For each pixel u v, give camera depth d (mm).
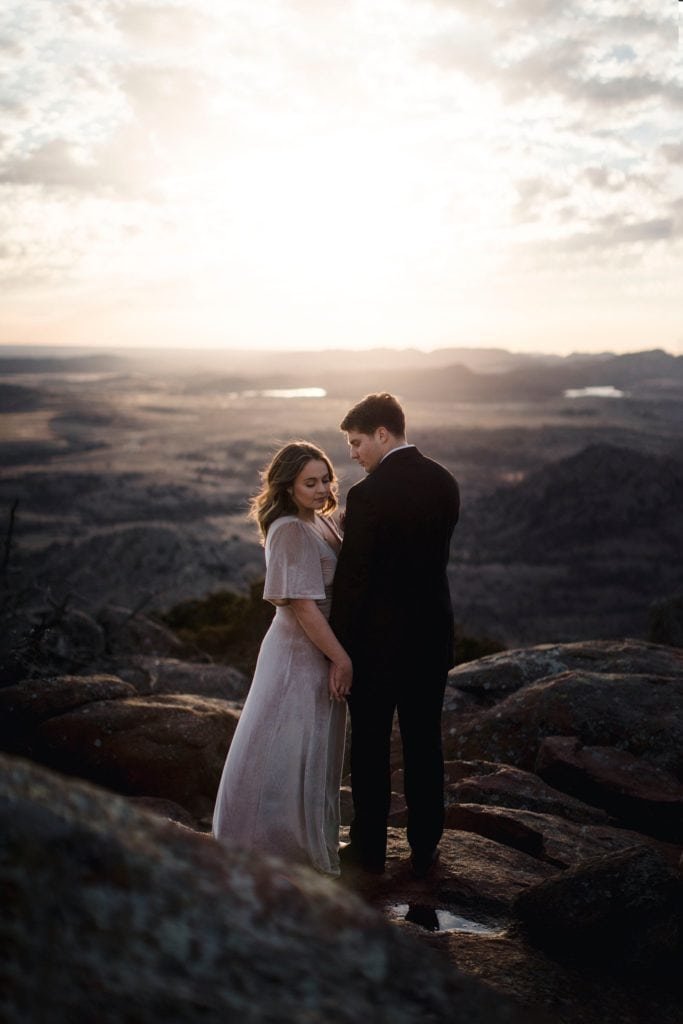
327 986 800
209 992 741
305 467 3049
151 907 795
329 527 3301
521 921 2762
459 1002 855
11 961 684
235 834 3096
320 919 879
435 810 3260
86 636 7023
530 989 2355
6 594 6250
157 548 127375
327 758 3164
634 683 5352
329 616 3135
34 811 821
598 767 4562
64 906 751
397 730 5504
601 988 2420
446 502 3170
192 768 4781
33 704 4945
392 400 3229
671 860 3729
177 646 9266
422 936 2664
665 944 2557
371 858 3203
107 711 4926
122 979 718
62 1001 673
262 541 3195
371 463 3236
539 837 3705
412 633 3145
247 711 3158
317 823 3113
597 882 2643
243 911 845
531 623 153000
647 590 189625
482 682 6129
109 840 839
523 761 5141
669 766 4824
